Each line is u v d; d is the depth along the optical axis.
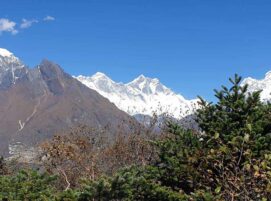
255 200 10.05
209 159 11.78
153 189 13.10
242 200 10.09
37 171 14.03
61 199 12.49
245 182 10.10
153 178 14.52
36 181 13.30
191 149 14.57
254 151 13.28
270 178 9.87
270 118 15.27
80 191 12.88
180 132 15.44
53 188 13.90
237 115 15.16
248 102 15.24
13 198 12.57
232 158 10.72
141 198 13.28
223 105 15.66
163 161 14.70
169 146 14.80
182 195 13.28
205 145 14.66
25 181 13.25
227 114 15.25
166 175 14.58
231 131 14.48
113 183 12.24
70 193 12.51
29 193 12.70
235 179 10.10
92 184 12.20
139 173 13.86
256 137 13.80
